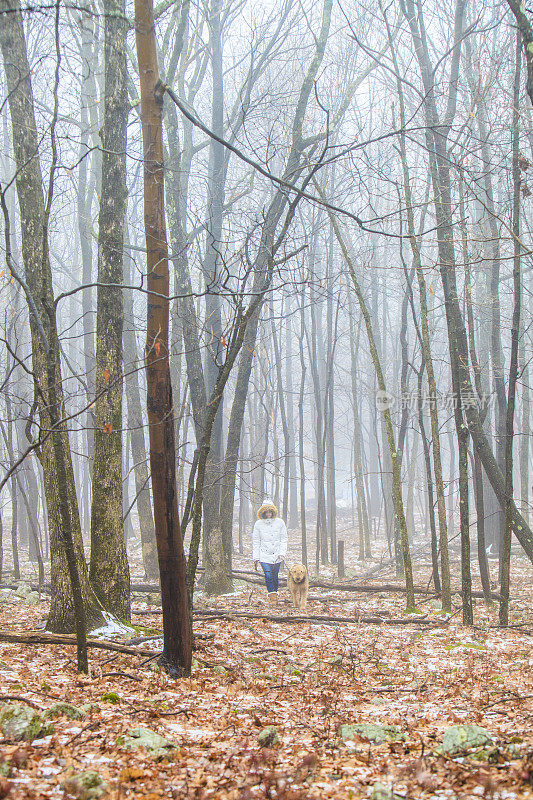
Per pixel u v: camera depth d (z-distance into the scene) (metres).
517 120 10.76
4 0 6.53
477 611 12.80
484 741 4.24
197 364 15.17
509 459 10.92
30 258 8.62
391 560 20.30
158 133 6.77
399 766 3.98
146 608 12.72
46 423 8.13
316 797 3.48
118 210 9.48
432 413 12.06
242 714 5.42
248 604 13.49
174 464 6.82
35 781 3.63
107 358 9.29
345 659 8.23
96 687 6.05
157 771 3.86
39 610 11.55
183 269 14.97
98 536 9.20
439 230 11.73
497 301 16.61
